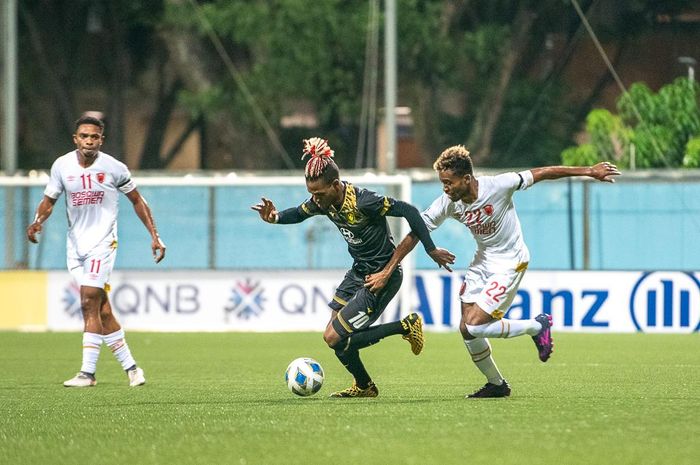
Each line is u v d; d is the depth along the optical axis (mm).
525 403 25672
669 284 51875
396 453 19031
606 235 56906
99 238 31078
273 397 27797
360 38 83188
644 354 41906
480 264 26281
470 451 19125
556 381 31844
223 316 54719
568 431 21156
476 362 26719
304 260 57875
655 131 67125
